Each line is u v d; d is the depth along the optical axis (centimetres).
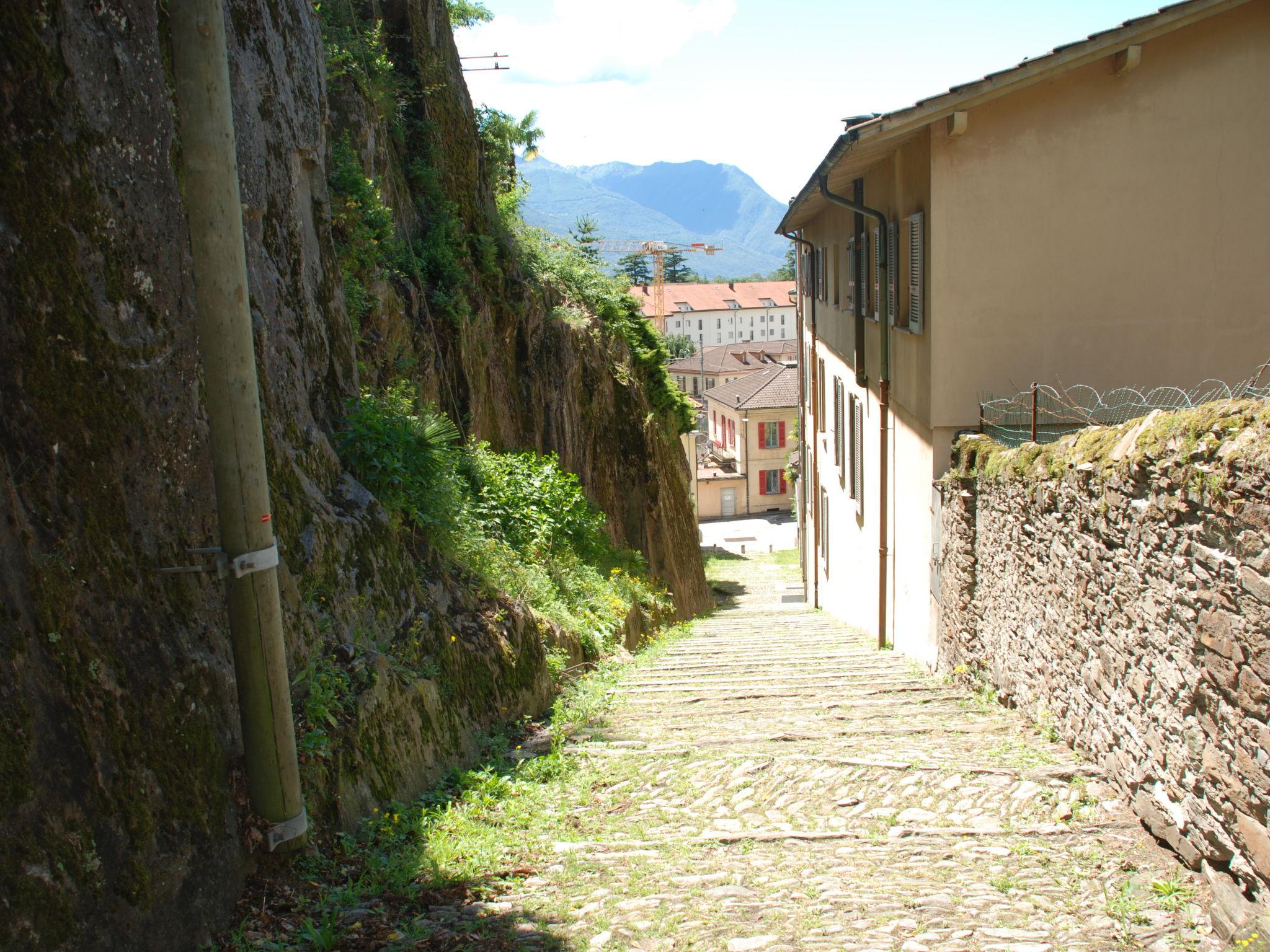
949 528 936
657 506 2114
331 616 566
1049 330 951
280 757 427
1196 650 444
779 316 12169
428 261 1372
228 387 405
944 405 964
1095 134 927
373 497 688
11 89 354
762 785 603
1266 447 385
